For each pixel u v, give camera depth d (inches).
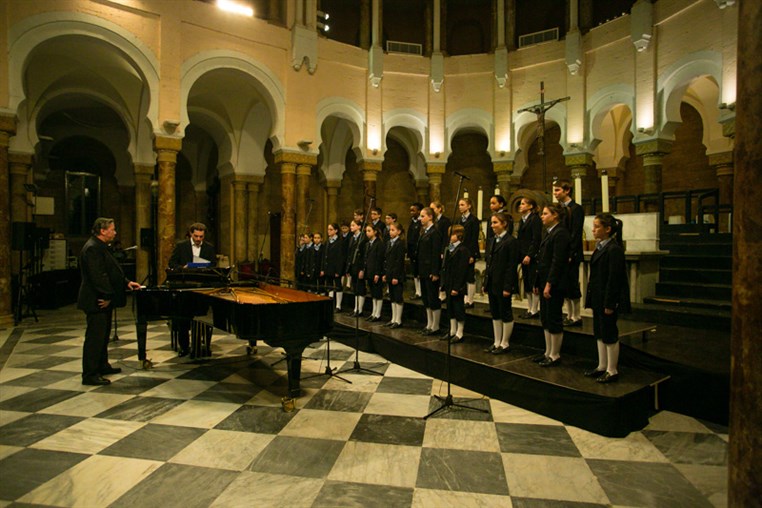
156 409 168.7
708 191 358.6
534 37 565.9
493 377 184.4
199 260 252.5
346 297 358.3
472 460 130.7
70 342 281.1
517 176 595.2
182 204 698.2
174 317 212.7
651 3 440.8
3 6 326.0
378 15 526.3
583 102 501.7
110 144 644.1
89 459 129.6
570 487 116.5
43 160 600.4
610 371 164.4
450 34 613.3
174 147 404.2
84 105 565.9
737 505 68.8
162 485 116.0
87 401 176.4
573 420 156.3
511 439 145.3
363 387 197.9
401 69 542.6
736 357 69.7
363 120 528.7
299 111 478.6
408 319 299.6
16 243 339.9
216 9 429.4
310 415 164.1
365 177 533.3
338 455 133.3
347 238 342.0
